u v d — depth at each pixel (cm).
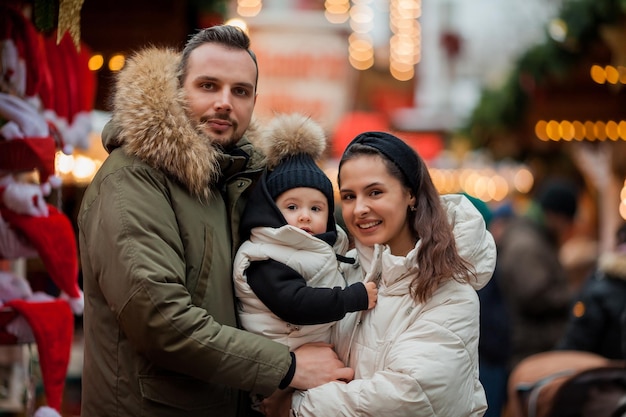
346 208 310
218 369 282
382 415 285
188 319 279
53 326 373
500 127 990
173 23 541
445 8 2588
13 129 374
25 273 493
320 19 928
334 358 301
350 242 346
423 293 295
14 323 372
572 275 947
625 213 786
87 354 303
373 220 305
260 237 303
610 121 744
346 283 321
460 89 2552
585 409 429
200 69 307
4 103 376
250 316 304
